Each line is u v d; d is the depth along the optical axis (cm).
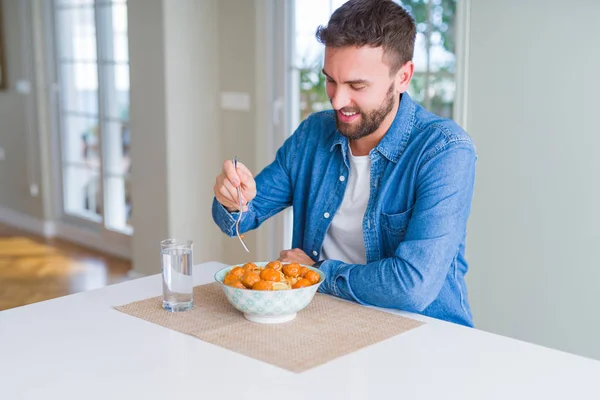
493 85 271
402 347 128
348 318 143
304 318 143
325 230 176
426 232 148
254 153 373
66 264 452
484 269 285
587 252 254
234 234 181
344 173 171
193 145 387
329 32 148
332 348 127
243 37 370
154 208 394
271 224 368
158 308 150
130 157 405
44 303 154
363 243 171
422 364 121
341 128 157
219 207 176
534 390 112
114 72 448
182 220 389
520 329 277
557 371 119
